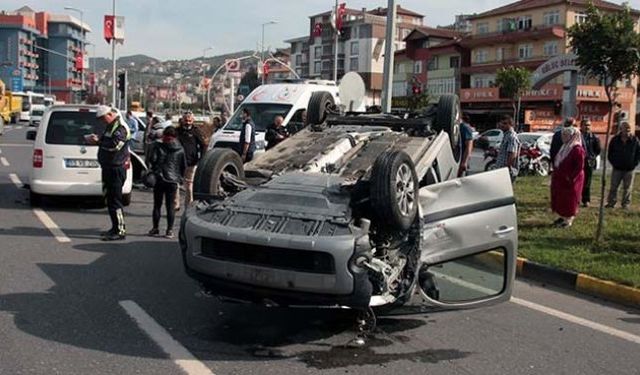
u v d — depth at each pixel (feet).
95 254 28.48
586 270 25.85
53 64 435.94
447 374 16.44
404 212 17.75
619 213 40.63
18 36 390.21
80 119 40.29
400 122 24.57
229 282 17.40
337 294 16.33
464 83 230.89
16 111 218.79
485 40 217.36
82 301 21.61
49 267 25.88
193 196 19.80
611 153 43.39
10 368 15.97
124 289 23.16
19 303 21.17
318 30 134.51
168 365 16.44
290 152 22.38
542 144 77.61
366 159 21.29
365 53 305.12
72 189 39.60
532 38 203.51
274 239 16.52
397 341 18.75
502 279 20.13
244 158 45.73
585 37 30.58
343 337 18.85
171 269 26.18
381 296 17.42
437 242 19.03
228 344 18.08
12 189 48.70
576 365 17.42
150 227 35.37
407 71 266.36
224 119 69.46
